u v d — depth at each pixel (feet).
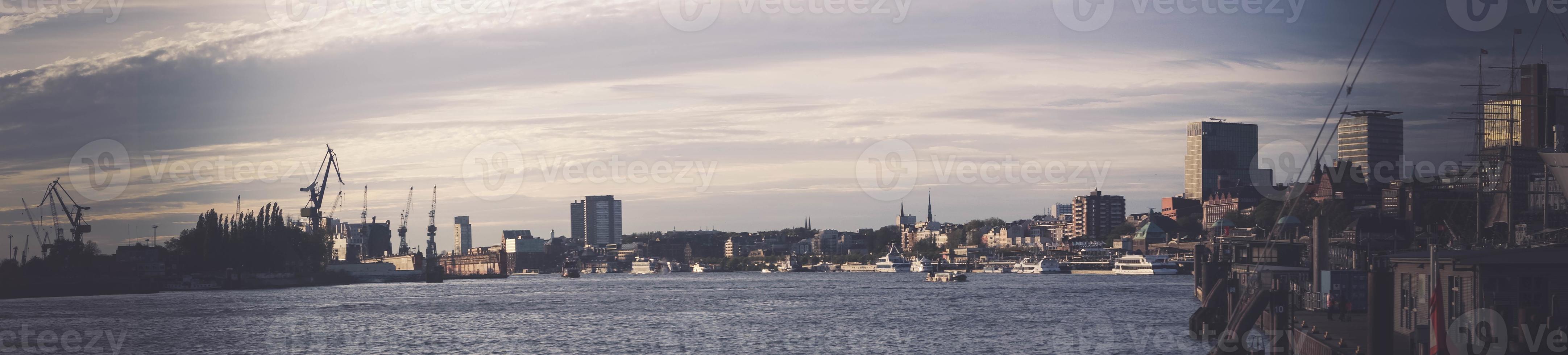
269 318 643.86
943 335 476.13
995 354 395.55
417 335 515.09
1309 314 353.31
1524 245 390.42
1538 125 483.10
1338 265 511.81
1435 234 593.42
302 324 595.88
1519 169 483.51
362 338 504.02
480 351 444.55
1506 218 454.81
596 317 634.02
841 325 547.49
